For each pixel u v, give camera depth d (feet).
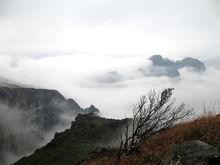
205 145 23.07
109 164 34.88
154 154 29.78
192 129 30.81
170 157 23.94
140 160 30.35
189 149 23.09
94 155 49.65
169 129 35.06
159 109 30.48
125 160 31.40
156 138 34.40
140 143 34.40
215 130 28.66
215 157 22.04
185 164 22.26
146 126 31.01
